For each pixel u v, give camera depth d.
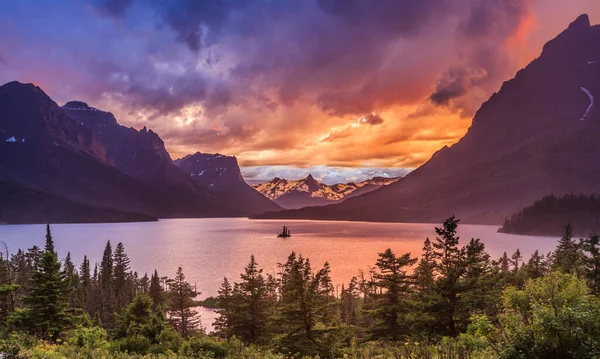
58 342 31.02
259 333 44.22
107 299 80.38
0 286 36.28
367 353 20.28
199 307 94.69
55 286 36.34
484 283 29.61
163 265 168.00
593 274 36.44
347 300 75.75
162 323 35.41
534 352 11.99
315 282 34.09
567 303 12.33
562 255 51.81
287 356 30.52
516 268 58.03
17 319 34.16
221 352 28.23
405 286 33.78
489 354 13.89
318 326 33.75
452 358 15.06
